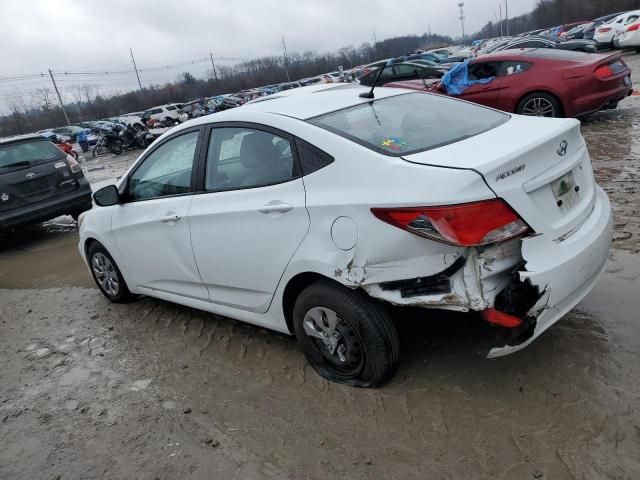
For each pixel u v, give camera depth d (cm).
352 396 303
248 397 322
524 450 245
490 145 270
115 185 439
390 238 257
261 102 364
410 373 312
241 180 332
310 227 288
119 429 314
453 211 238
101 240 467
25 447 313
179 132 384
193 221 359
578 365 295
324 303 297
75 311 513
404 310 330
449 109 352
